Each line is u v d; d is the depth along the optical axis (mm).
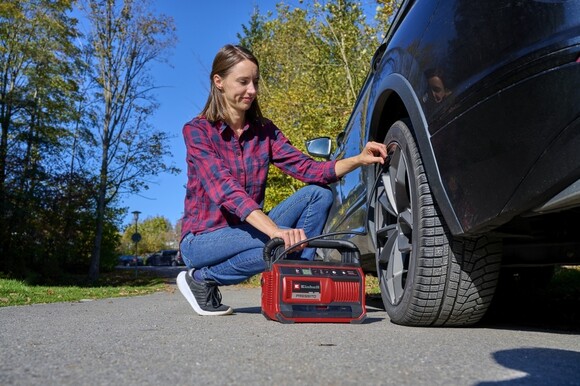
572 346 1434
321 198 2279
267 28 12969
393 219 2293
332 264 2027
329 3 9930
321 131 10203
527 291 3322
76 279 16906
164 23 19156
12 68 15219
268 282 2000
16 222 14617
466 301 1817
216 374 1061
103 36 19047
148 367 1139
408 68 1931
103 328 2027
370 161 2197
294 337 1587
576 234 1812
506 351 1326
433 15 1855
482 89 1475
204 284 2402
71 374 1072
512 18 1401
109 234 22078
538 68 1301
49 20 15148
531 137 1323
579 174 1250
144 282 15758
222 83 2188
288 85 12070
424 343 1465
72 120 16109
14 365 1178
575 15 1253
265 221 1912
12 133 14984
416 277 1837
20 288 7742
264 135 2328
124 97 19109
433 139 1714
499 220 1487
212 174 2049
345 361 1186
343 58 9969
